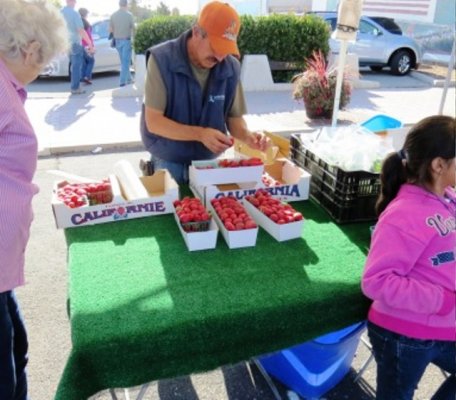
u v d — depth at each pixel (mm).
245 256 1506
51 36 1198
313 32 8227
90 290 1295
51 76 8961
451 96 7812
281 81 8539
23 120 1175
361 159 1738
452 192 1388
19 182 1200
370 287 1177
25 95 1277
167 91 1919
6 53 1154
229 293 1292
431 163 1206
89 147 4922
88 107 6543
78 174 4297
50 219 3381
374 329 1335
